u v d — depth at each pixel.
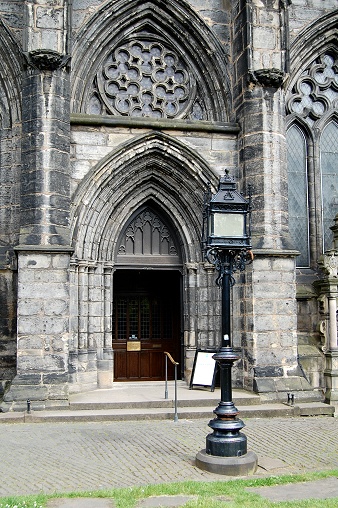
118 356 20.02
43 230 15.25
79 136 16.70
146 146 17.09
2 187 16.83
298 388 15.98
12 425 13.52
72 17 17.31
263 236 16.39
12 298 16.48
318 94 19.70
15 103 16.83
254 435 12.67
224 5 18.34
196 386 16.84
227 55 18.14
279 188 16.72
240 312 16.89
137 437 12.28
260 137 16.78
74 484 9.12
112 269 17.62
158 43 18.48
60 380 14.90
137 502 8.05
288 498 8.34
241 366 16.75
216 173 17.28
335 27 19.45
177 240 18.38
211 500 8.00
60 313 15.12
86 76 17.41
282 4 17.31
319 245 19.11
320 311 17.84
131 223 18.27
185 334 17.94
